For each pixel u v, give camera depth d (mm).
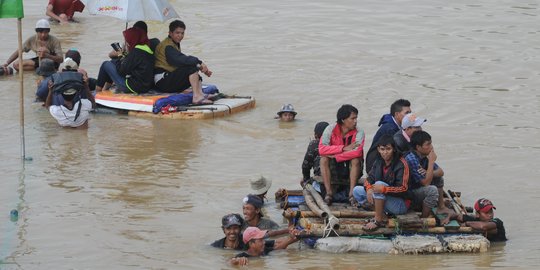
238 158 24656
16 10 23625
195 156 24812
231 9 44469
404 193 19188
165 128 27516
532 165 24281
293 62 35312
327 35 39500
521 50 37375
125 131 27141
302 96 31078
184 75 29531
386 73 33938
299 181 22766
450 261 18062
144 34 29781
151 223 19922
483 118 28656
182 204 21141
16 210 20344
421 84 32562
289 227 19484
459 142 26219
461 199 21688
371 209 19672
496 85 32594
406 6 45312
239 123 27969
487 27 41156
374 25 41375
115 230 19484
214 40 38531
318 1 46438
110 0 29094
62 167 23609
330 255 18391
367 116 28641
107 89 30453
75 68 27844
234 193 21906
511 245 19109
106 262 17781
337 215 19422
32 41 33438
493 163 24422
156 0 29250
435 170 19734
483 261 18078
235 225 18453
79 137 26391
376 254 18500
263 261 17984
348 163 20469
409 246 18469
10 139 25984
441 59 35906
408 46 37844
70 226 19641
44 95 29438
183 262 17844
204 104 29328
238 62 35312
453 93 31484
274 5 45469
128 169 23562
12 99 30188
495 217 20672
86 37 39219
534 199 21828
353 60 35656
